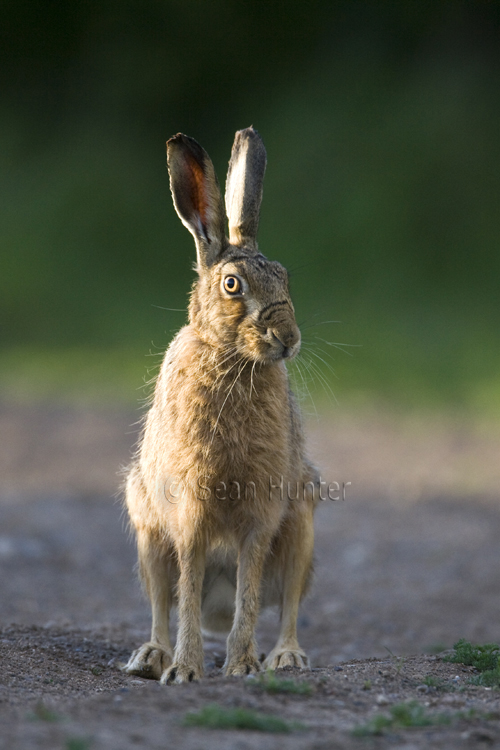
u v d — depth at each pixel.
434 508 28.23
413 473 31.83
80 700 9.96
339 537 25.91
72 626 17.16
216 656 15.83
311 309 55.44
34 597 20.05
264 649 17.44
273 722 8.59
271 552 14.01
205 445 12.44
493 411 39.66
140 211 68.38
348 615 19.80
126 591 21.19
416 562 23.52
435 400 41.88
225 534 13.08
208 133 73.81
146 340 53.56
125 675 13.17
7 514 26.84
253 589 12.73
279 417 12.76
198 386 12.50
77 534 25.52
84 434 36.78
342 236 61.59
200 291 13.04
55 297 60.59
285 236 62.69
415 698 10.23
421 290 57.00
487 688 10.97
